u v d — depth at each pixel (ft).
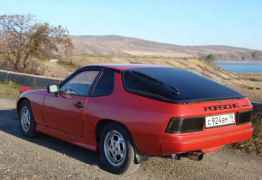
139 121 16.05
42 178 16.15
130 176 17.04
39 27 72.64
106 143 17.81
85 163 18.71
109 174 17.25
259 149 21.93
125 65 19.39
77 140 19.56
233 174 17.93
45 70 78.43
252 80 294.05
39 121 22.39
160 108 15.64
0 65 71.10
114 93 17.70
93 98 18.51
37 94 22.56
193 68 292.20
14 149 20.49
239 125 17.58
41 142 22.40
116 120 16.90
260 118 23.62
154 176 17.16
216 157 20.53
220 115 16.58
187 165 18.85
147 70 18.61
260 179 17.40
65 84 20.66
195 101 15.76
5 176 16.16
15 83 50.01
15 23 71.41
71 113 19.54
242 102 17.79
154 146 15.71
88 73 19.71
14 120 28.71
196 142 15.60
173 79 17.76
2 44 71.51
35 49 73.00
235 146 22.45
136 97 16.70
